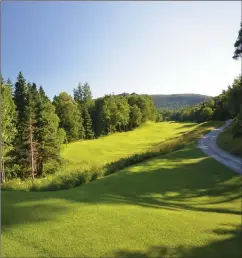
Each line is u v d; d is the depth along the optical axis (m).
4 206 8.41
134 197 13.63
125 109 104.69
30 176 38.66
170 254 6.62
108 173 20.75
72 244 6.81
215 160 23.58
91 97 111.88
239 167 20.86
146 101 122.06
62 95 82.88
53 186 15.55
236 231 8.23
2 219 7.64
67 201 9.69
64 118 79.81
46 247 6.60
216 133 46.03
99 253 6.52
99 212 8.88
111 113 98.44
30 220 7.83
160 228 7.99
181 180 18.14
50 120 44.53
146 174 19.41
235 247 7.11
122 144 62.47
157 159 25.02
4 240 6.69
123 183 16.30
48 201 9.41
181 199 14.73
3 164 34.22
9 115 36.09
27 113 40.03
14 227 7.36
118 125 106.88
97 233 7.44
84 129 88.06
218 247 7.09
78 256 6.36
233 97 28.38
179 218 9.02
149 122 123.94
